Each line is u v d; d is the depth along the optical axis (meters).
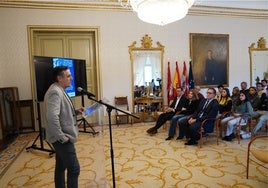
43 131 4.12
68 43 5.73
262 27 7.08
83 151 3.84
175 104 5.02
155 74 6.12
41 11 5.30
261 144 3.97
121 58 5.87
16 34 5.21
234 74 6.93
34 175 3.00
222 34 6.65
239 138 4.11
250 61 7.05
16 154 3.83
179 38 6.25
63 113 1.96
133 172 2.97
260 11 6.74
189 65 6.32
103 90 5.81
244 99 4.36
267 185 2.55
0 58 5.18
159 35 6.08
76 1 5.32
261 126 4.61
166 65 6.20
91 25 5.61
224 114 4.36
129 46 5.88
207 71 6.58
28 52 5.30
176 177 2.80
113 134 4.85
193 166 3.11
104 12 5.67
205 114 4.04
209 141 4.21
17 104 5.13
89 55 5.87
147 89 6.07
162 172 2.95
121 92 5.93
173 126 4.42
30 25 5.25
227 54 6.76
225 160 3.30
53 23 5.38
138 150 3.82
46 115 1.90
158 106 6.16
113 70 5.84
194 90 4.98
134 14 5.86
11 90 4.98
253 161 3.18
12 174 3.04
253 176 2.78
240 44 6.91
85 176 2.89
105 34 5.72
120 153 3.69
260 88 5.51
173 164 3.20
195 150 3.74
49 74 3.97
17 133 5.14
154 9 2.76
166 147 3.94
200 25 6.42
